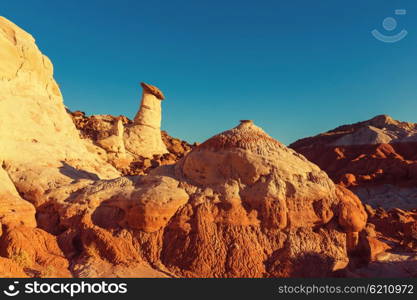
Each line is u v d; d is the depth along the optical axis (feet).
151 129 151.12
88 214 55.52
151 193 54.44
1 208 53.31
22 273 43.01
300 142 376.07
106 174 85.87
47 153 71.77
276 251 52.31
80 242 53.72
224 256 51.01
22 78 79.20
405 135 297.33
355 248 56.39
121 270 47.78
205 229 52.85
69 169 71.36
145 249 52.60
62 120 86.94
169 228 54.19
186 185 57.41
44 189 60.95
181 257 51.39
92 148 115.75
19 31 82.33
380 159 236.22
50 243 52.49
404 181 192.75
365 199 176.76
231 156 57.72
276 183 55.26
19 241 48.57
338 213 55.62
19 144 68.74
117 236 53.62
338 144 311.27
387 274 54.13
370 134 299.38
